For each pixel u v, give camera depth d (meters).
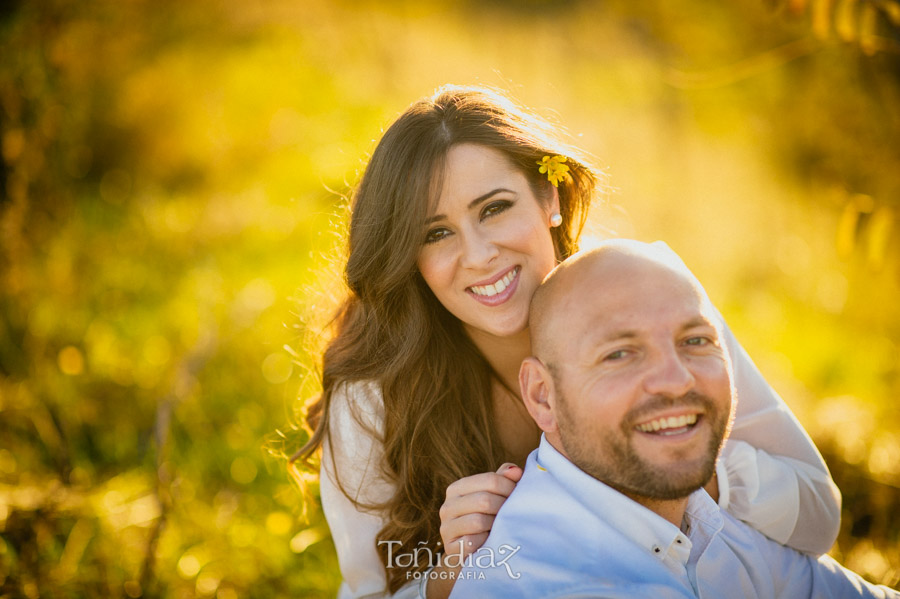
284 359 4.61
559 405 1.91
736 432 2.41
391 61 8.66
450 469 2.48
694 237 6.16
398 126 2.33
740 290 5.70
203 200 6.69
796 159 6.40
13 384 4.41
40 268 5.11
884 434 4.00
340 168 6.79
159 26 7.95
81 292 5.21
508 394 2.62
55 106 5.25
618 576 1.84
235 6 8.77
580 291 1.88
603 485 1.89
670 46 8.05
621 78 7.87
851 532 3.51
